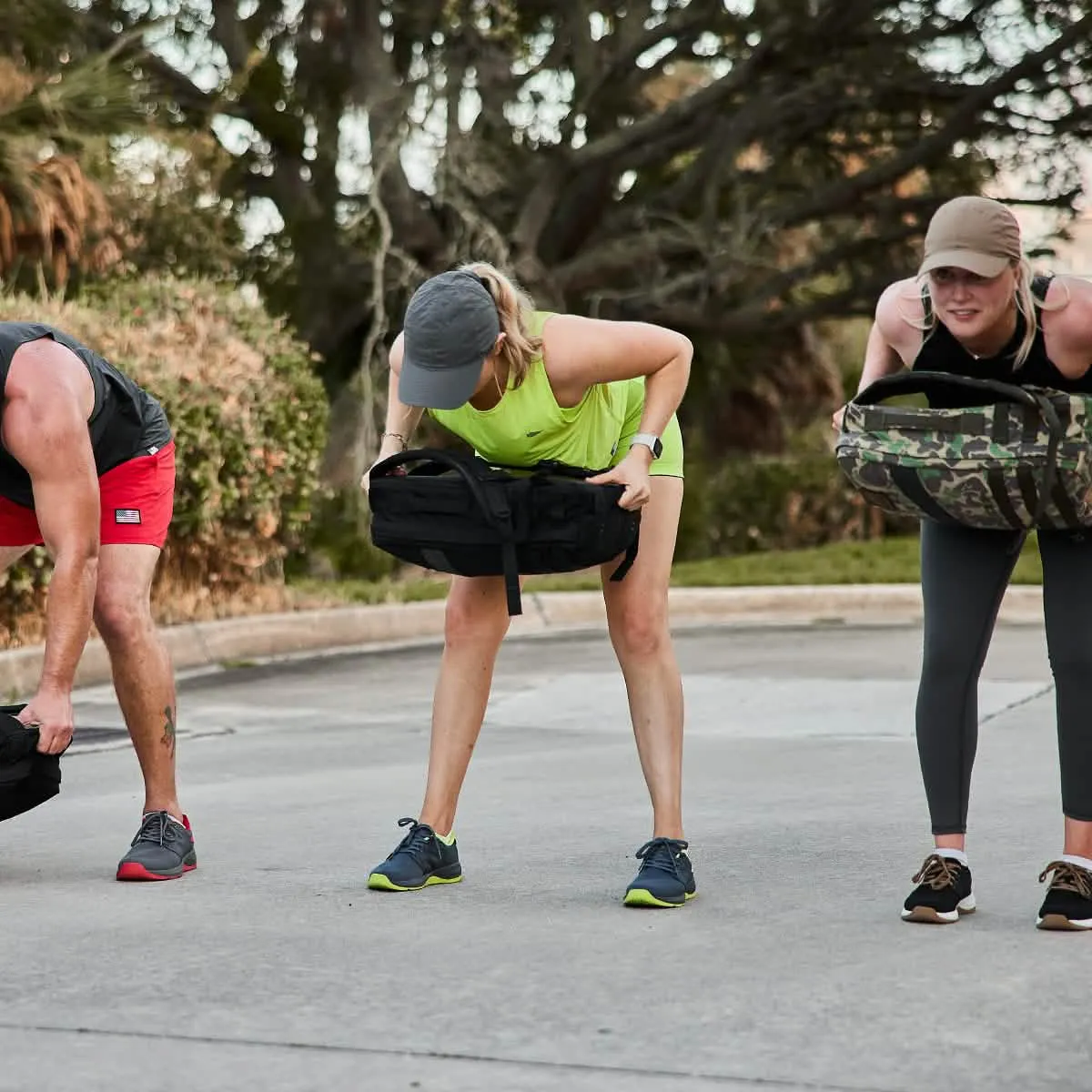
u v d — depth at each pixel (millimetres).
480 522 5641
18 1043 4371
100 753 9555
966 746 5641
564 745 9664
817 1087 4012
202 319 15406
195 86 26156
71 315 13922
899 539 27891
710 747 9523
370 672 13266
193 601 14844
